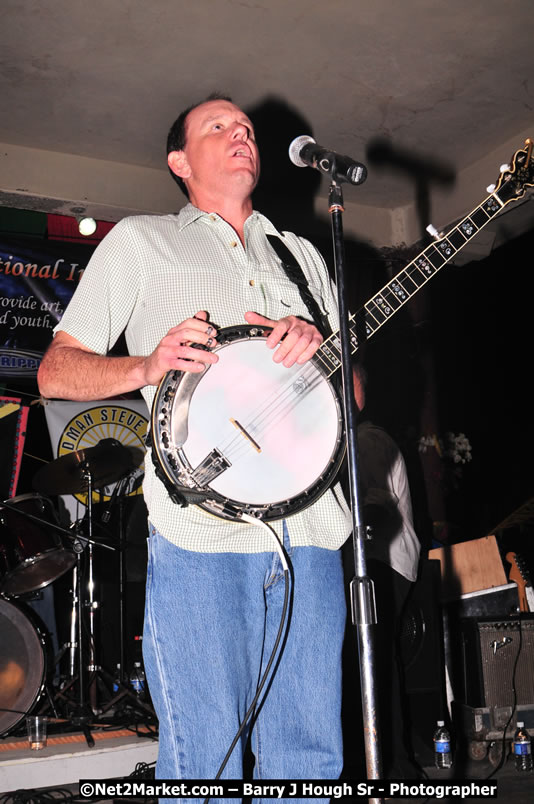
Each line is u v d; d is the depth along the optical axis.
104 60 4.28
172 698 1.44
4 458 5.03
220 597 1.46
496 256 6.02
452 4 3.93
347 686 3.26
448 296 6.16
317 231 5.93
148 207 5.43
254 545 1.50
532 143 1.76
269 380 1.50
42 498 4.10
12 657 3.59
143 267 1.62
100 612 4.81
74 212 5.37
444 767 3.35
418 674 3.46
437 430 5.97
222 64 4.36
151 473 1.55
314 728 1.55
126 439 5.28
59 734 3.57
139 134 5.05
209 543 1.46
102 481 4.68
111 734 3.53
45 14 3.90
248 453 1.46
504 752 3.51
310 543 1.56
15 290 5.16
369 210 6.09
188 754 1.42
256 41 4.17
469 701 3.62
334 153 1.57
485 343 6.15
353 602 1.41
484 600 3.89
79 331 1.62
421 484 5.71
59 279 5.27
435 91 4.70
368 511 3.21
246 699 1.49
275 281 1.69
